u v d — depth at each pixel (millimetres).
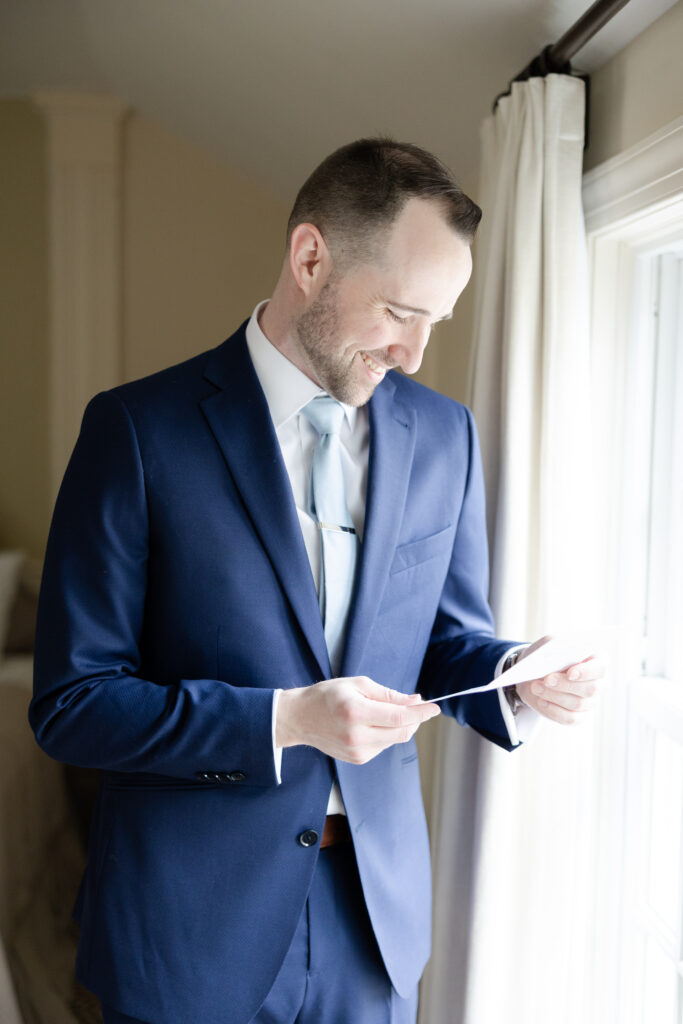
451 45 1636
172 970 1046
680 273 1470
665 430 1508
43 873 2330
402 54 1745
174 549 1062
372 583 1101
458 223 1012
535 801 1506
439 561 1201
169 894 1058
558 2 1370
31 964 2076
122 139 2922
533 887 1513
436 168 1028
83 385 2980
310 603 1070
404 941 1155
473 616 1295
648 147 1286
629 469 1524
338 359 1063
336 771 1089
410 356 1055
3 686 2516
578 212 1450
